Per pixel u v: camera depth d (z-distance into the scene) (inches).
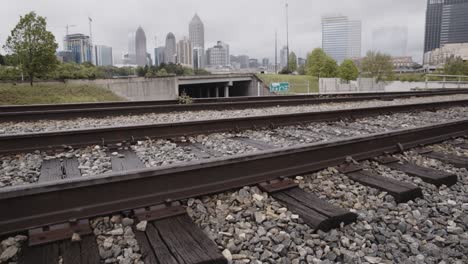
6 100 970.1
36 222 111.9
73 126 358.0
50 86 1159.0
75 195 118.8
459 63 2472.9
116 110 432.1
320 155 182.5
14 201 110.2
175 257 100.1
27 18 1106.7
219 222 127.2
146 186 131.0
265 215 132.0
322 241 116.9
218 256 101.3
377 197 153.1
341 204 146.3
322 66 2378.2
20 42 1108.5
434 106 535.2
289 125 357.1
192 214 130.2
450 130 285.9
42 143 241.6
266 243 114.1
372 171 188.5
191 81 1654.8
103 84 1270.9
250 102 538.6
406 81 2080.5
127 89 1327.5
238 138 294.4
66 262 97.7
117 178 124.4
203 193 142.0
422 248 115.3
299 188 155.5
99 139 260.4
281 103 574.9
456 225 131.6
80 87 1206.9
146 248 107.0
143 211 125.5
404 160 211.6
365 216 134.6
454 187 173.9
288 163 169.3
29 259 98.9
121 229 116.3
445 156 220.5
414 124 383.9
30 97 1031.6
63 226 113.1
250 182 154.4
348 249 114.2
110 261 101.9
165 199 133.1
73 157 229.5
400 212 140.9
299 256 109.0
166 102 561.0
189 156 228.4
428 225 131.0
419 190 155.1
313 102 616.4
